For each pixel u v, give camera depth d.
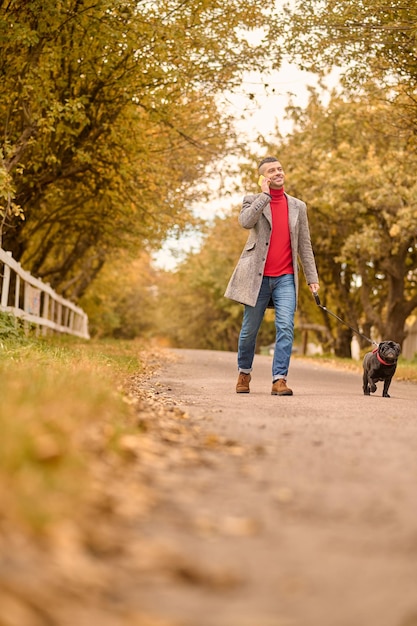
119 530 3.94
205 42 18.81
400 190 33.12
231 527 4.09
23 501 3.82
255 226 11.67
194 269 76.06
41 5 18.02
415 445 6.50
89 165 23.11
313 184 37.69
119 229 30.89
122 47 20.23
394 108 23.02
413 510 4.46
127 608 3.03
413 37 18.09
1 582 3.04
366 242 35.66
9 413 5.24
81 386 7.34
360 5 17.92
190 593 3.24
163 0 19.69
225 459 5.74
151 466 5.30
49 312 27.80
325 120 37.94
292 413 8.73
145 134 23.28
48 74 20.08
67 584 3.15
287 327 11.45
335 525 4.19
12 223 24.38
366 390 13.26
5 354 11.52
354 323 44.47
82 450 5.08
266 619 2.99
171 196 29.31
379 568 3.56
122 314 79.00
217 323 82.56
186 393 11.35
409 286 44.44
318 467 5.52
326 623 2.97
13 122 21.77
